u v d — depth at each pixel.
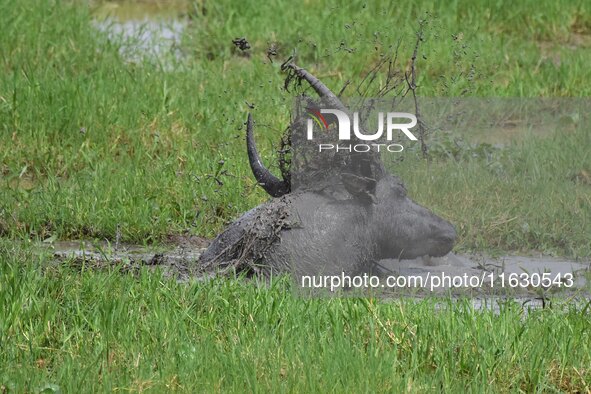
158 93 20.58
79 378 9.55
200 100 20.27
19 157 18.00
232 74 22.16
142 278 11.93
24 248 13.40
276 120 19.00
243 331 10.53
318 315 11.04
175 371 9.79
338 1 27.30
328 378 9.58
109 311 10.84
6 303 11.05
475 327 10.64
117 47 23.52
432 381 9.62
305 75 12.74
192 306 11.26
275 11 27.08
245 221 12.72
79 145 18.50
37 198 15.96
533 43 25.70
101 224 15.33
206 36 25.44
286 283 11.97
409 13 25.67
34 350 10.21
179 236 15.21
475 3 27.41
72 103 19.69
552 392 9.84
